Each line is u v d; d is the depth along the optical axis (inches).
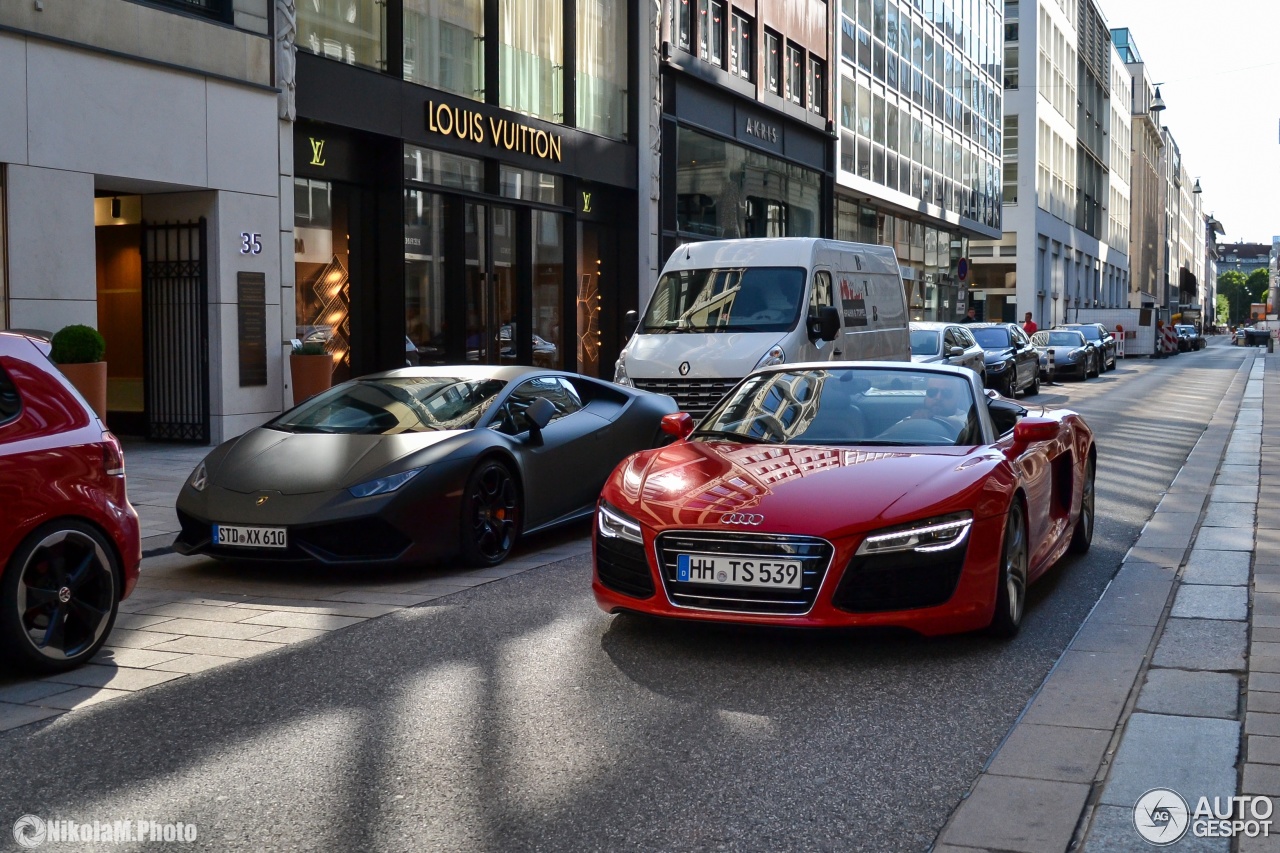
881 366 271.6
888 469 220.1
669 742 167.8
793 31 1198.9
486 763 159.6
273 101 582.9
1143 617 237.1
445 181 726.5
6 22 457.7
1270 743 161.9
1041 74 2405.3
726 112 1071.6
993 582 212.5
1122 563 295.0
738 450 241.9
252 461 295.9
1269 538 318.7
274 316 586.2
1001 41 2134.6
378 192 678.5
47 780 155.3
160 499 403.9
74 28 483.8
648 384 514.0
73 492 206.5
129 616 250.1
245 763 160.6
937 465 221.6
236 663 211.6
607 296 936.3
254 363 575.8
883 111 1482.5
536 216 828.6
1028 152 2347.4
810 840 134.6
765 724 175.5
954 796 147.5
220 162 553.9
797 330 517.0
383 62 674.8
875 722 176.2
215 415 560.4
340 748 166.1
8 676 204.8
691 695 189.9
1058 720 175.0
